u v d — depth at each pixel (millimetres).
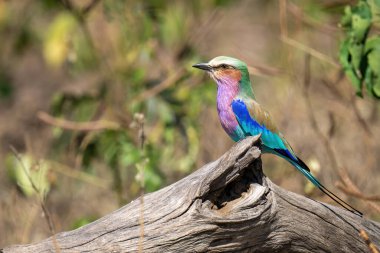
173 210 8297
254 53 18922
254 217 8312
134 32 15203
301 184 12906
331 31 14242
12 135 17312
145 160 9164
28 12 18859
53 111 14195
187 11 17203
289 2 14023
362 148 13766
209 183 8242
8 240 12711
